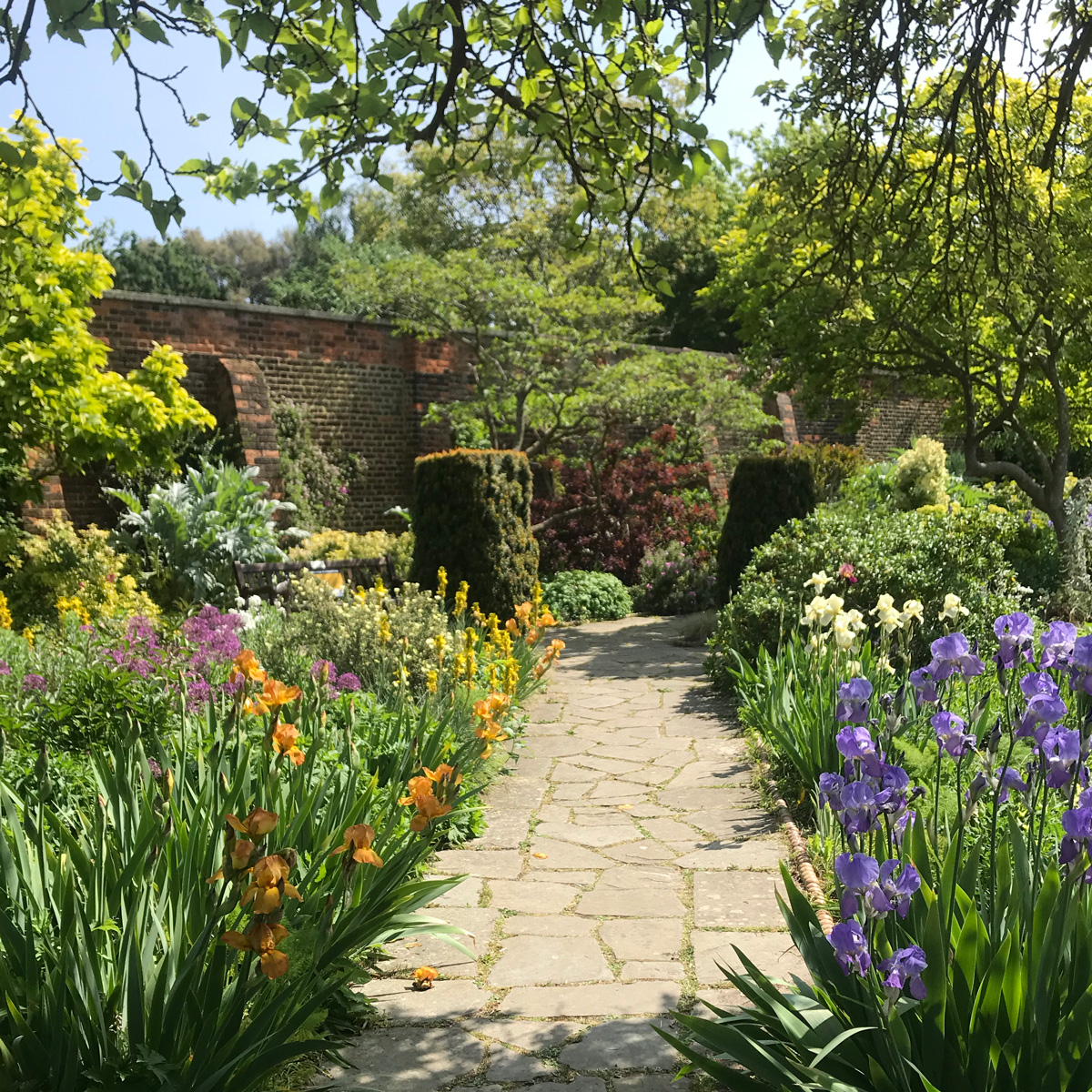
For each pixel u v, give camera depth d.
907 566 8.43
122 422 10.23
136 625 5.36
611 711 8.13
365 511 16.52
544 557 16.12
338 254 33.75
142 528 12.05
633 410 16.27
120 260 36.38
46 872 2.78
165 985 2.34
